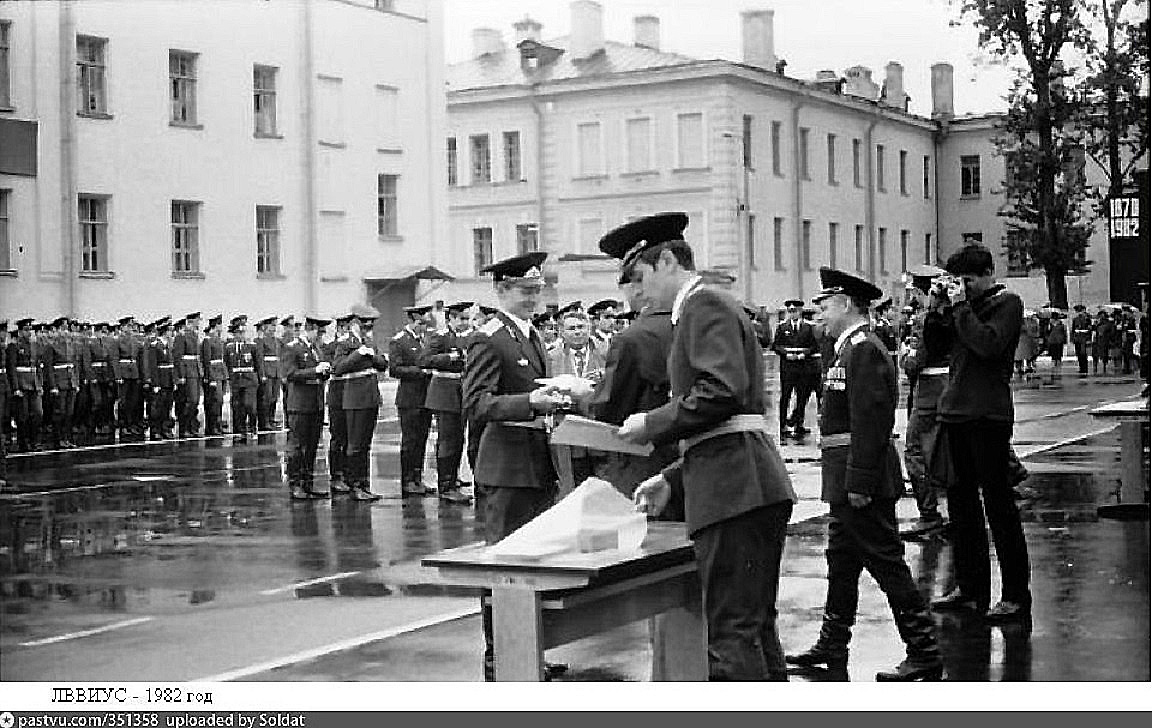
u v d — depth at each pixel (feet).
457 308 54.39
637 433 19.27
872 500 25.05
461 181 175.32
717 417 18.93
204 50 117.91
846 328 25.75
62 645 29.84
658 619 21.16
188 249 117.70
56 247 106.11
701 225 159.12
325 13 127.54
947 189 189.98
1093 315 153.79
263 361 90.17
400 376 56.13
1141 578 33.83
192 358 86.48
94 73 110.32
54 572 39.11
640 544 19.26
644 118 162.61
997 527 29.63
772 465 19.54
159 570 39.24
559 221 169.07
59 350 79.56
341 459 56.24
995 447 29.48
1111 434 75.46
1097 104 118.01
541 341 28.37
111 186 110.52
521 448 27.58
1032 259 137.90
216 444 81.30
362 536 45.34
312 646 29.01
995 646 27.17
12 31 103.09
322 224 127.75
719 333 19.22
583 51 171.83
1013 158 130.62
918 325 41.42
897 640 28.30
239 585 36.70
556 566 17.51
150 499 55.77
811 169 169.07
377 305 132.77
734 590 19.35
